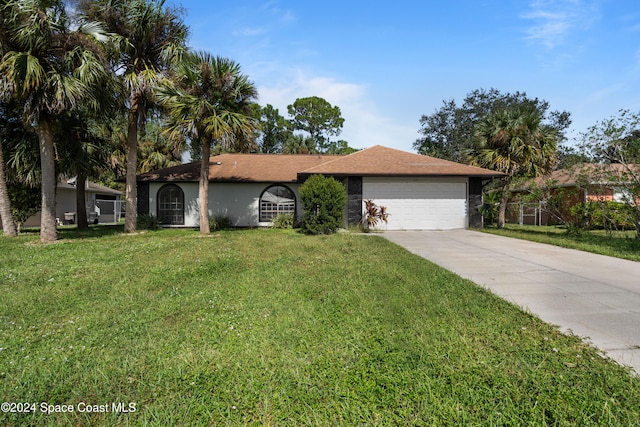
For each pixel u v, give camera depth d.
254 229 15.36
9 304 4.46
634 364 2.76
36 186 12.29
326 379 2.58
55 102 9.00
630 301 4.39
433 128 33.41
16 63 8.37
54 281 5.64
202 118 11.38
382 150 16.31
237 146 12.17
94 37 10.07
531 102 30.28
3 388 2.49
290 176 16.31
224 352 3.03
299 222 16.12
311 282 5.38
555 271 6.10
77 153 12.77
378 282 5.29
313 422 2.12
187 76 11.30
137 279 5.73
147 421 2.12
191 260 7.20
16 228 12.75
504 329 3.48
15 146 11.66
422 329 3.47
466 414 2.15
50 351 3.12
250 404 2.29
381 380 2.55
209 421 2.13
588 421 2.06
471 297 4.51
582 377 2.55
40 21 8.70
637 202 9.78
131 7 11.05
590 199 11.24
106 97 10.50
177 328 3.61
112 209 25.83
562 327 3.53
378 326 3.58
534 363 2.79
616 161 10.20
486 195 16.80
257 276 5.85
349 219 13.68
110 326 3.73
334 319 3.80
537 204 14.45
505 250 8.45
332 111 40.16
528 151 14.47
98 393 2.43
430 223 13.88
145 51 12.01
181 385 2.52
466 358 2.86
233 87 11.97
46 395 2.44
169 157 24.42
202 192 12.52
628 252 7.87
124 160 19.05
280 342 3.21
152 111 13.52
